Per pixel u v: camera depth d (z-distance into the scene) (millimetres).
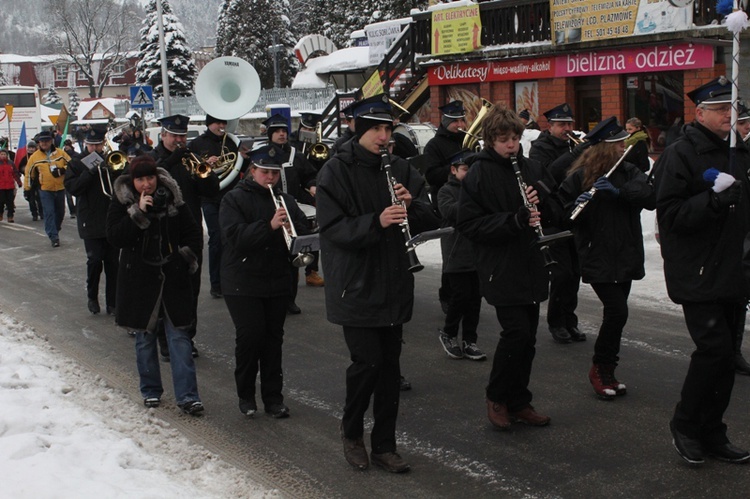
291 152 9477
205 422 6176
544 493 4758
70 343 8625
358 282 4895
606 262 6031
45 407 6043
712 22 15812
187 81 56562
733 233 4715
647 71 16781
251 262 6016
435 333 8414
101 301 10586
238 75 10719
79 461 4957
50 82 99250
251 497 4777
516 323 5410
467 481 4977
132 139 13734
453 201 7199
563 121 8164
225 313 9680
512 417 5855
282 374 6766
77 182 9430
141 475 4859
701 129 4793
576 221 6117
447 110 8445
